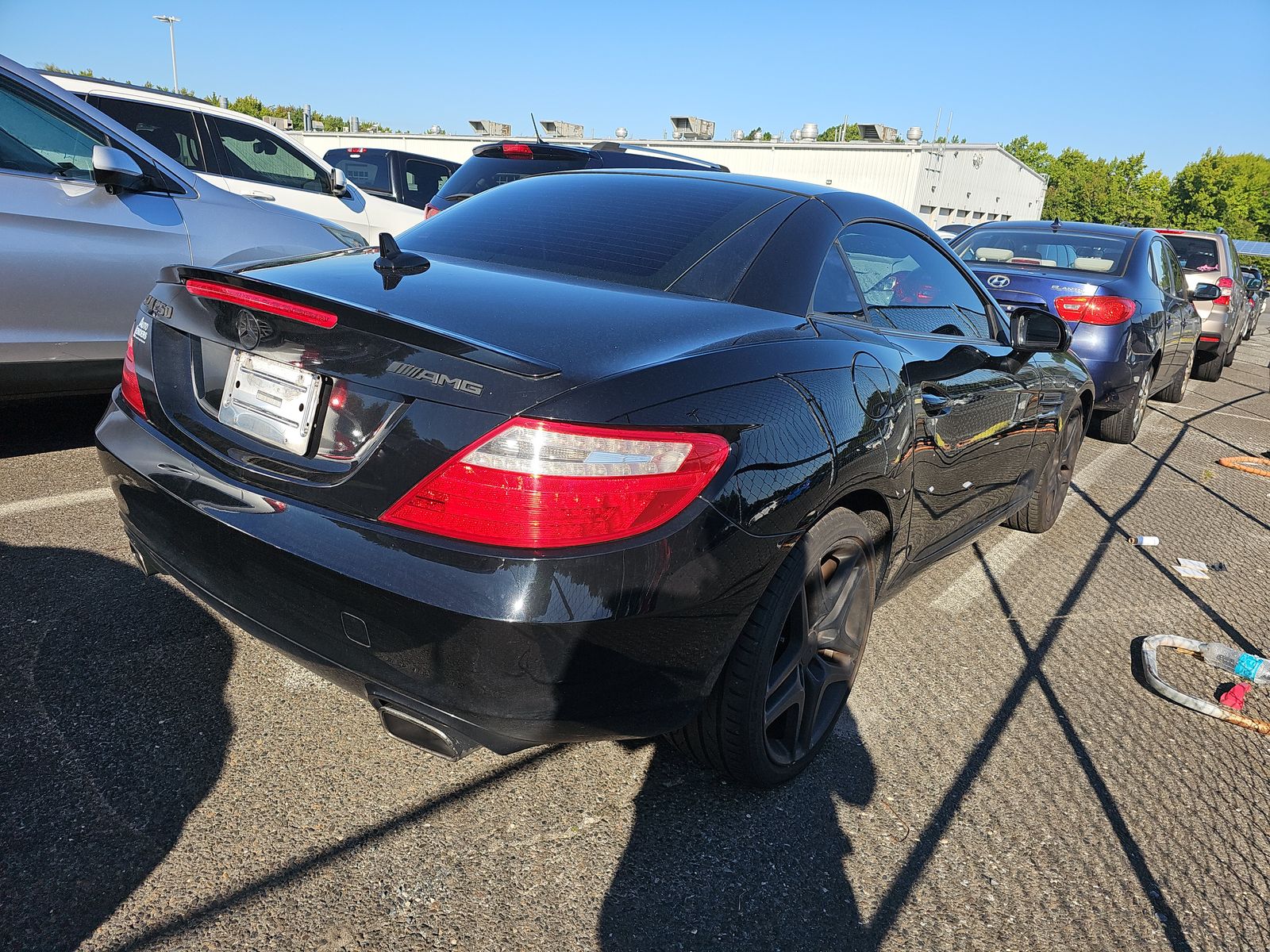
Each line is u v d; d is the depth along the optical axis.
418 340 1.66
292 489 1.76
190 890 1.77
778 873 1.98
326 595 1.69
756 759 2.09
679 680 1.78
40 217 3.71
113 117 5.77
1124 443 7.05
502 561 1.56
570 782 2.21
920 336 2.74
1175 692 2.93
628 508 1.61
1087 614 3.61
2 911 1.66
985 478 3.19
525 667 1.59
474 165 7.71
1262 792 2.49
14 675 2.38
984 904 1.96
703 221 2.42
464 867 1.90
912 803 2.28
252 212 4.46
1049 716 2.78
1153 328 6.43
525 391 1.59
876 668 2.98
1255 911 2.03
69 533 3.27
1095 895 2.03
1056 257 6.61
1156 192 114.12
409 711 1.72
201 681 2.46
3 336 3.65
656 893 1.88
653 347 1.82
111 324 3.94
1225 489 5.95
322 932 1.70
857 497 2.27
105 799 1.98
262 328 1.86
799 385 2.01
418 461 1.62
